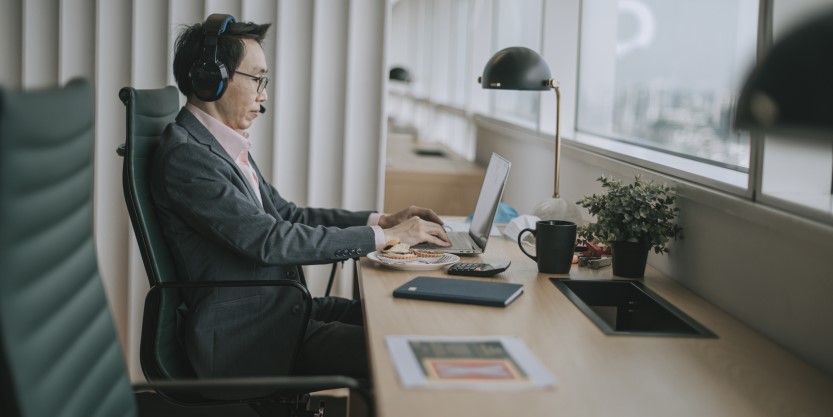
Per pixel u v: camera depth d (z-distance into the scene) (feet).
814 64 2.23
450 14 26.27
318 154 11.00
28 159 3.22
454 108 23.54
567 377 4.34
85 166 3.97
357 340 7.15
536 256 6.96
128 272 10.99
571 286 6.60
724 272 5.96
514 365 4.44
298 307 7.09
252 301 6.96
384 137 11.05
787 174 5.46
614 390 4.18
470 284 6.16
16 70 10.85
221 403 6.86
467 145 21.03
